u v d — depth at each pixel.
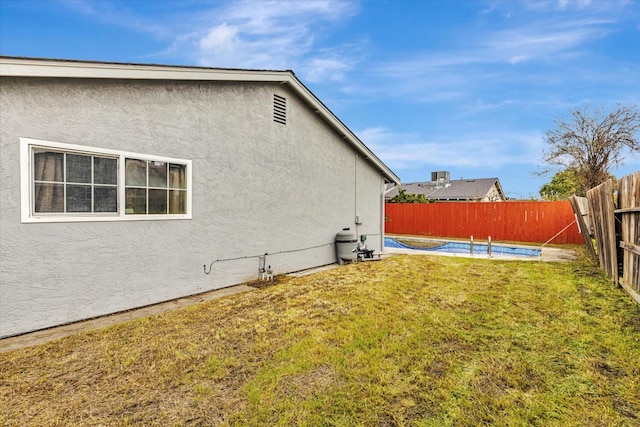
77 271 4.61
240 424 2.60
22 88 4.08
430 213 17.44
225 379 3.21
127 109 5.06
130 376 3.25
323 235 9.24
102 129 4.79
